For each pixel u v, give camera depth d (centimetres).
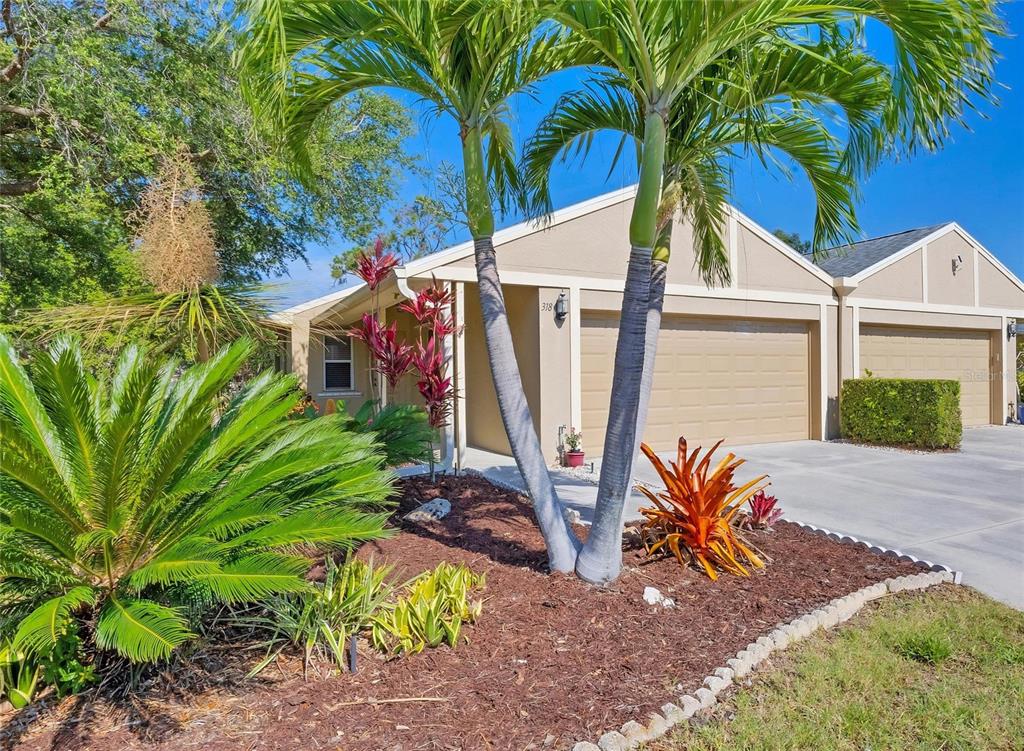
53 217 888
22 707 239
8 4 720
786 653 295
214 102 873
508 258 834
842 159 399
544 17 308
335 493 312
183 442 262
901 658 296
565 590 349
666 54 311
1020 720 247
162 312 396
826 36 344
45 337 400
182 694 248
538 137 461
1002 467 831
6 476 250
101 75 741
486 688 253
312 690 252
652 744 224
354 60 348
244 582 229
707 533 392
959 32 270
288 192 1047
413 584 354
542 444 855
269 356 482
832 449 1005
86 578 265
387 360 627
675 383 992
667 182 415
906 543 473
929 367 1273
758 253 1052
